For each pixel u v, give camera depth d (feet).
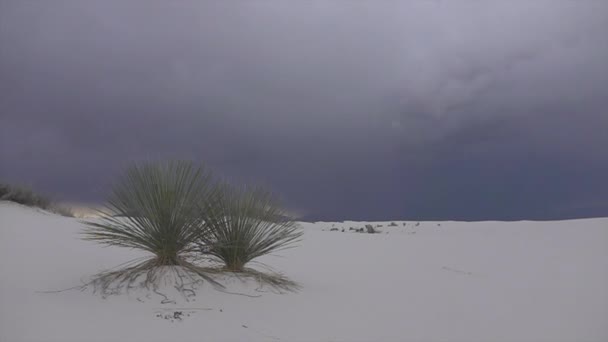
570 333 15.34
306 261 29.94
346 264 29.55
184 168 20.03
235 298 16.57
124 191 19.42
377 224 82.17
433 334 14.89
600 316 17.42
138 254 24.99
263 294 17.52
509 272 27.78
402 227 74.38
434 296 20.45
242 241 19.65
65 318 13.48
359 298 19.16
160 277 16.96
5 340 11.55
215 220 19.88
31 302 14.55
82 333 12.50
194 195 19.51
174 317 14.25
